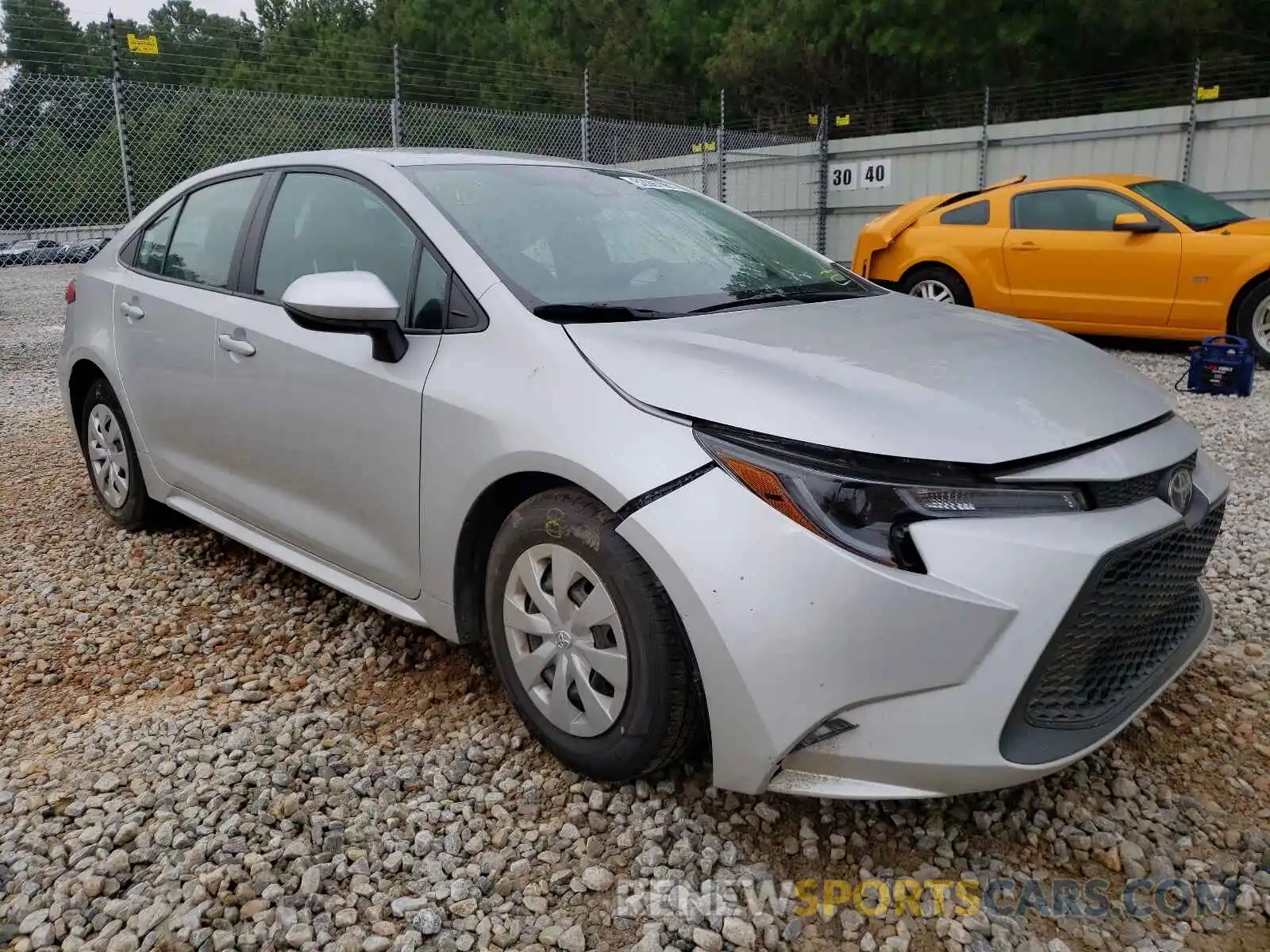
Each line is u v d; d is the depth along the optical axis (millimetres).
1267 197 11875
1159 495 2225
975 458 2008
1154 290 8359
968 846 2275
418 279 2742
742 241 3373
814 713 1979
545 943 1978
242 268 3352
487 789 2463
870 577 1938
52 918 2021
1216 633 3307
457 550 2564
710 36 32719
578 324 2469
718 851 2232
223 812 2365
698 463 2082
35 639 3346
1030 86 20969
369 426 2748
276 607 3555
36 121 9734
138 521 4207
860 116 24531
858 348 2439
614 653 2248
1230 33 20719
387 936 1989
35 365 8977
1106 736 2141
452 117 11719
